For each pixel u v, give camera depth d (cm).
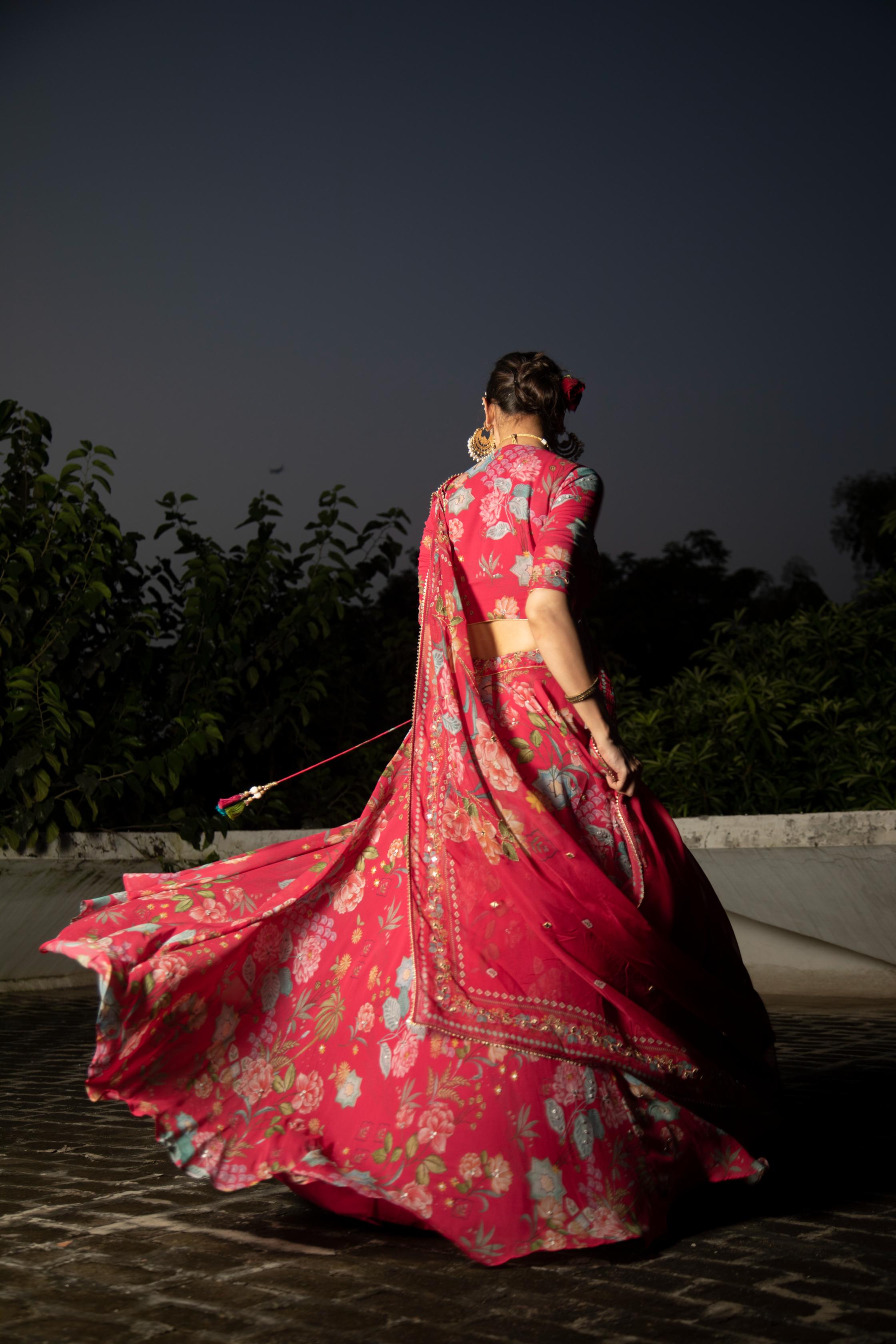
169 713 721
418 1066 233
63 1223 244
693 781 698
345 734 795
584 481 259
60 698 655
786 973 631
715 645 787
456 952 237
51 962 697
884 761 652
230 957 249
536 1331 185
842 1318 190
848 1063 428
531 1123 225
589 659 254
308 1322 189
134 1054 241
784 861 593
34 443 687
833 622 717
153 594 737
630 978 242
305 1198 245
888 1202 258
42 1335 184
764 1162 251
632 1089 239
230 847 699
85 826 699
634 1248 227
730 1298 200
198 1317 192
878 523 2072
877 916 584
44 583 668
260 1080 247
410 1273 214
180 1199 263
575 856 240
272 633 737
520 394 274
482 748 246
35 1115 356
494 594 258
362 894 256
